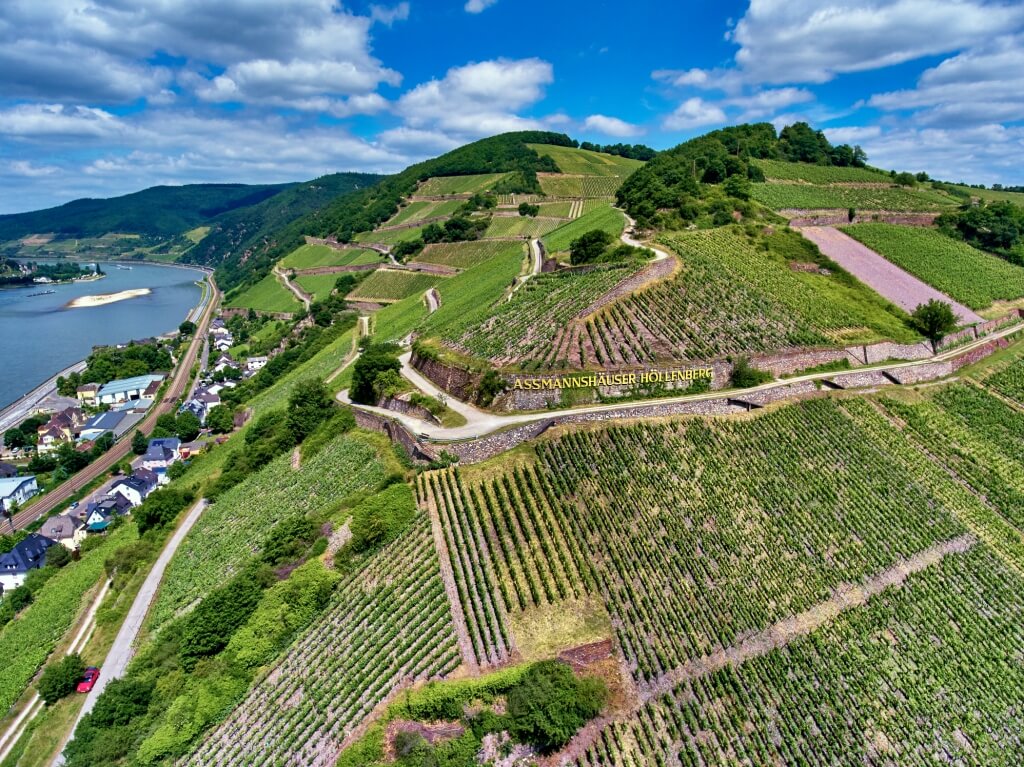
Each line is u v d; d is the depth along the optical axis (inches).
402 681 2150.6
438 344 4306.1
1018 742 2292.1
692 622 2363.4
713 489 2881.4
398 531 2687.0
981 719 2329.0
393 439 3447.3
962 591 2736.2
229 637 2615.7
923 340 4419.3
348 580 2613.2
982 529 3038.9
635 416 3144.7
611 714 2089.1
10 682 2974.9
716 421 3225.9
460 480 2832.2
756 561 2635.3
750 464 3051.2
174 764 2229.3
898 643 2496.3
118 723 2449.6
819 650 2394.2
